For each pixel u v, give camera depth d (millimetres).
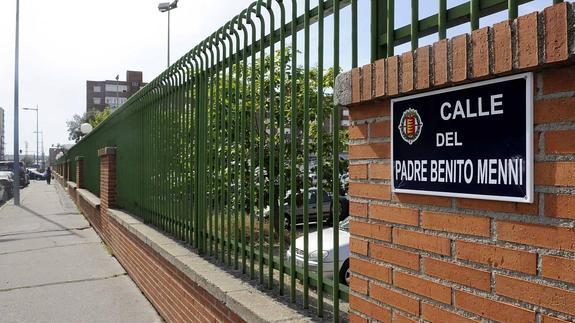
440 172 1814
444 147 1797
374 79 2096
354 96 2213
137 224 6816
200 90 4590
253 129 3594
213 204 4359
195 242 4781
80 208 17344
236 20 3795
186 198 5105
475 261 1701
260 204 3469
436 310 1850
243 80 3662
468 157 1706
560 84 1445
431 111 1853
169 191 5758
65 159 30766
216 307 3559
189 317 4227
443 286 1822
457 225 1769
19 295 6484
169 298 4945
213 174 4324
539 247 1500
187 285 4297
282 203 3205
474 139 1685
